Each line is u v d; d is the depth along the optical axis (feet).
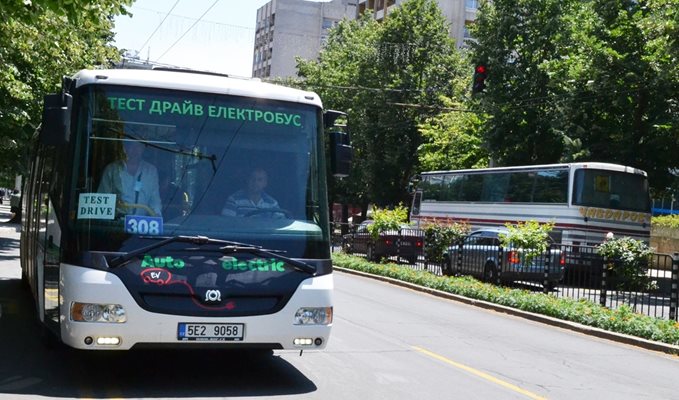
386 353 34.88
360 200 193.57
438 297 67.92
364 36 196.54
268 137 27.20
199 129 26.53
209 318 24.62
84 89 26.13
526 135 130.62
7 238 114.21
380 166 177.27
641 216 96.32
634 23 106.11
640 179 97.04
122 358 30.04
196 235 25.20
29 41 59.21
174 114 26.43
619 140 111.55
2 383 25.20
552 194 98.32
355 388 26.89
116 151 25.66
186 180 25.93
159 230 24.99
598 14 112.78
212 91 26.96
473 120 152.35
